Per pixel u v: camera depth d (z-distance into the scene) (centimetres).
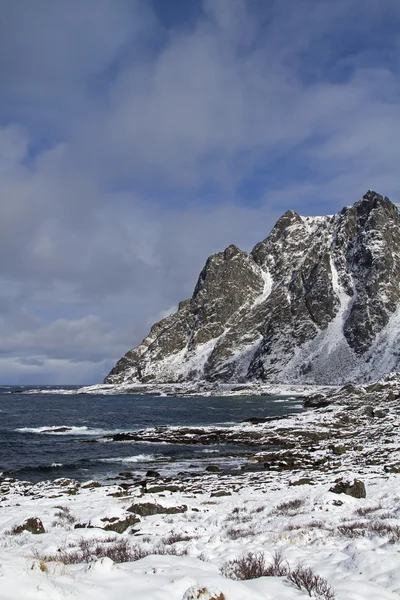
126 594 557
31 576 551
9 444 5544
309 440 5288
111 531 1570
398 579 709
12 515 1994
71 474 3809
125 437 5934
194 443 5578
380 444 4316
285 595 606
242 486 2820
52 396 19762
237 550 1064
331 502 1850
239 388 18325
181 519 1795
